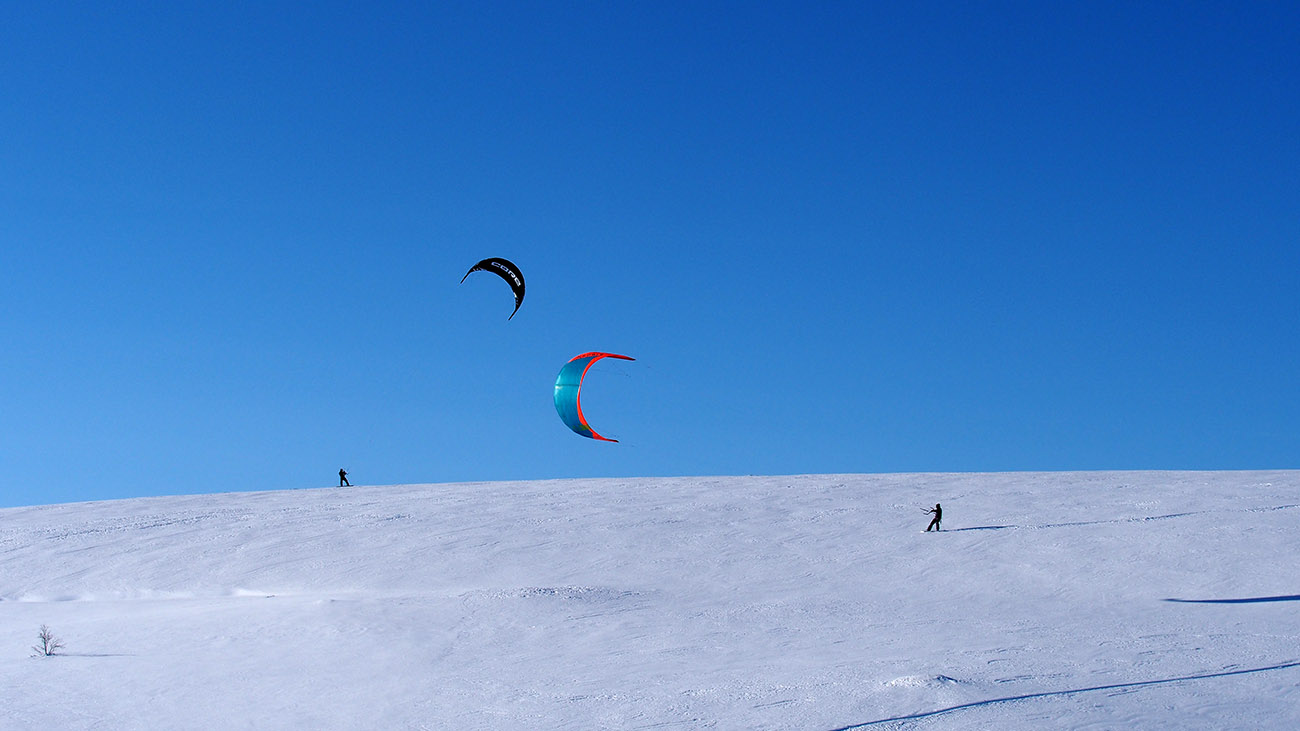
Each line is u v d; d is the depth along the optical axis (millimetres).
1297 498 37312
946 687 14305
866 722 13008
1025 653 17562
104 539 39094
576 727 14094
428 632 22453
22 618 27547
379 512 42969
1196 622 21359
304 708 16281
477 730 14391
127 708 16578
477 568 32812
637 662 18844
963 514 37719
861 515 38438
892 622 22562
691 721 13852
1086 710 13195
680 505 42188
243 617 24609
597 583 30266
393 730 14734
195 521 42406
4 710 16531
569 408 27656
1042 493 41594
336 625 23250
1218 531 31922
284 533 39094
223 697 17172
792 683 15648
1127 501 38562
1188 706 13375
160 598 31219
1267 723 12578
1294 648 17453
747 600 26734
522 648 20797
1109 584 27031
